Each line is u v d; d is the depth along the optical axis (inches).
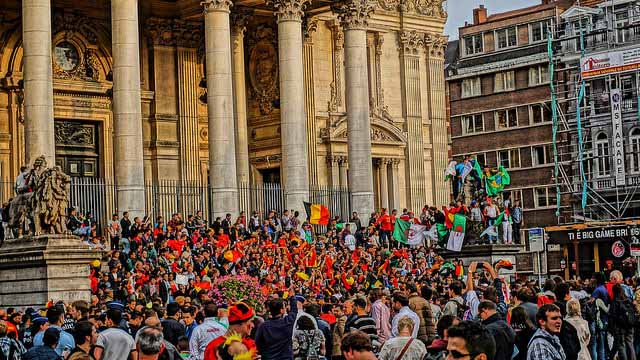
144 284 1502.2
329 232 2106.3
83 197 1957.4
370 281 1809.8
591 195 3629.4
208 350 702.5
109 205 2063.2
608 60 3518.7
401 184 2765.7
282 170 2425.0
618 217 3373.5
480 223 2060.8
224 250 1760.6
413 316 874.8
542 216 4008.4
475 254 2048.5
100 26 2396.7
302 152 2268.7
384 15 2753.4
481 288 1279.5
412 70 2800.2
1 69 2250.2
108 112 2395.4
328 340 941.2
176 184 2215.8
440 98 2859.3
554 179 3858.3
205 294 1152.2
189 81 2496.3
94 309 1206.9
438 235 2103.8
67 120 2346.2
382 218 2176.4
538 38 4097.0
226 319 864.9
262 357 786.8
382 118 2716.5
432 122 2837.1
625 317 1135.6
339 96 2667.3
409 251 2140.7
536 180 4023.1
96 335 792.9
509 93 4119.1
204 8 2178.9
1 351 873.5
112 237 1786.4
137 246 1718.8
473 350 498.0
